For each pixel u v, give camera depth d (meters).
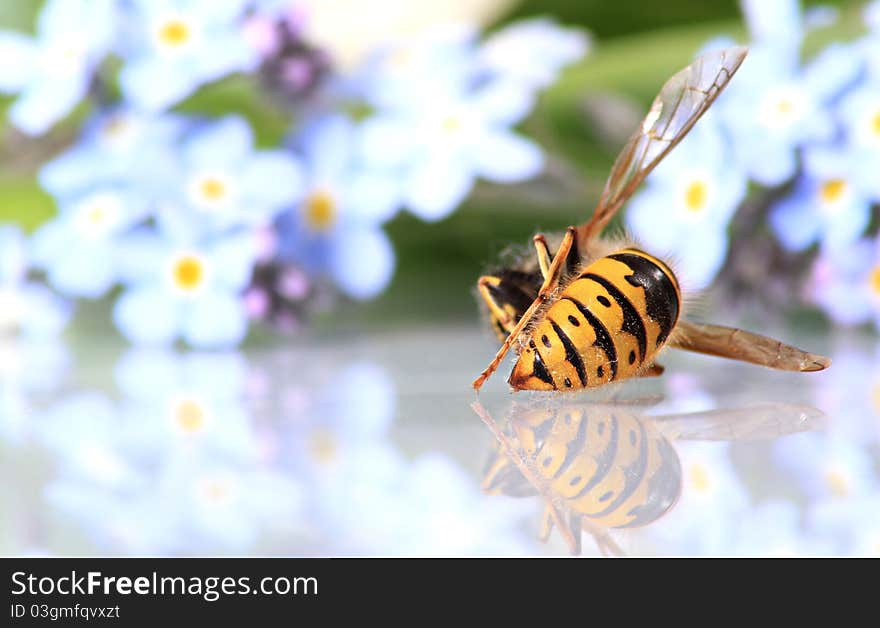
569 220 0.22
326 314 0.22
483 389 0.18
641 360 0.16
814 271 0.20
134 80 0.20
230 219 0.20
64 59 0.20
